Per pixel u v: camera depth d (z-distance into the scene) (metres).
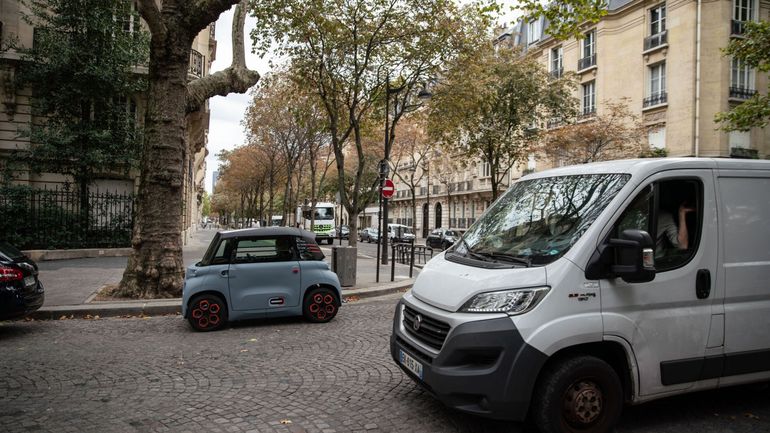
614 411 3.44
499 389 3.21
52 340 6.63
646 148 24.77
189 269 7.44
